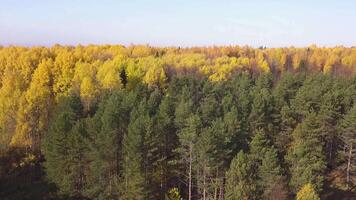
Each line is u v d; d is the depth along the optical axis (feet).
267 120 183.01
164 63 362.94
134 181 135.54
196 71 361.51
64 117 159.33
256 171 139.13
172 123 161.48
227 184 134.31
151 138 142.82
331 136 185.57
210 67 365.40
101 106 179.22
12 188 168.86
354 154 173.27
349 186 173.37
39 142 196.34
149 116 158.10
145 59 368.48
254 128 175.52
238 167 131.23
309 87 225.35
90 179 146.82
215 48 535.60
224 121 160.15
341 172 183.42
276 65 465.88
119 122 158.61
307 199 123.95
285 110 184.14
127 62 316.81
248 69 410.11
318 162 143.84
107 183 147.02
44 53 333.42
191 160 142.31
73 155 150.82
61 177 153.17
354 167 173.99
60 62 261.24
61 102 196.34
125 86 282.56
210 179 144.66
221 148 140.46
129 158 139.03
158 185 151.23
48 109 205.26
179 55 435.94
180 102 187.62
